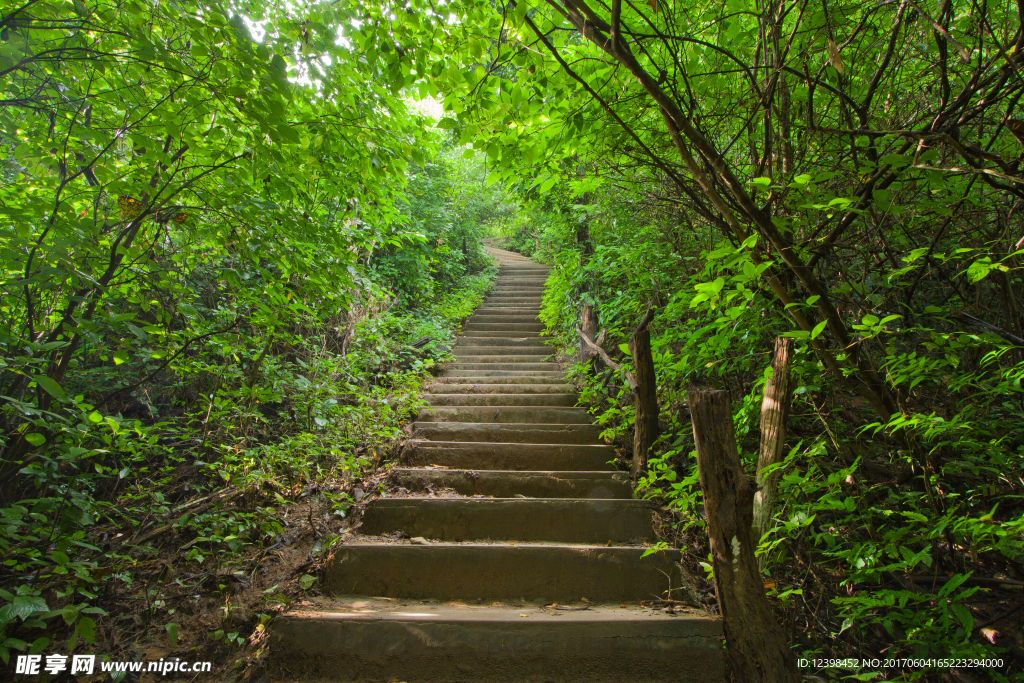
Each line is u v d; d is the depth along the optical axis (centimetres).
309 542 268
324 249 283
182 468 327
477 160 1073
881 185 171
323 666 201
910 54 220
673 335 328
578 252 591
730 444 199
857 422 296
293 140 211
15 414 230
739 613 190
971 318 233
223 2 208
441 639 206
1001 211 217
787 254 177
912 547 235
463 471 342
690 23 233
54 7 188
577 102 238
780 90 221
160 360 367
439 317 742
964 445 220
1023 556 187
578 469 373
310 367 436
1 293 219
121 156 250
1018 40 155
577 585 248
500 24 235
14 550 187
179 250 289
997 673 191
